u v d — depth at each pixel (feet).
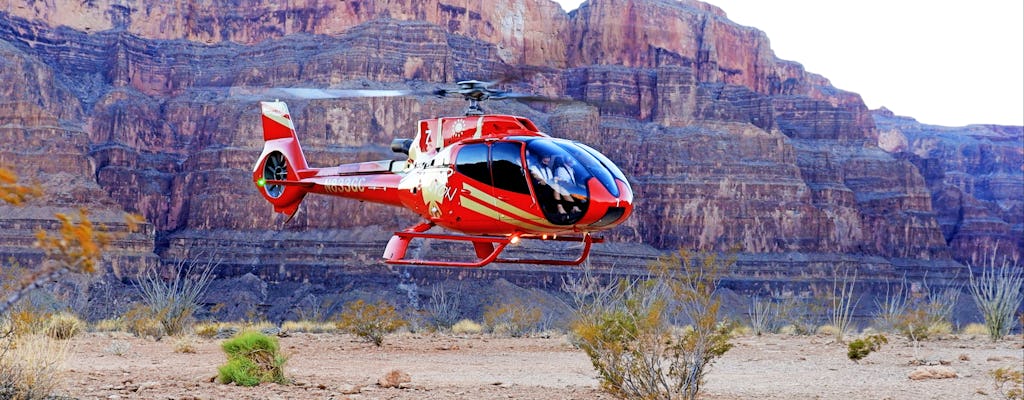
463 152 125.29
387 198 141.79
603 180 118.11
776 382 143.64
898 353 194.70
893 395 127.95
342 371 151.43
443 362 175.94
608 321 124.36
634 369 117.60
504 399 116.26
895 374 155.84
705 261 126.11
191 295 264.72
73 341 189.47
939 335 251.19
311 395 114.42
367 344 216.13
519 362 177.17
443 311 349.82
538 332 283.79
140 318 241.76
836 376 152.97
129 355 171.32
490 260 120.47
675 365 120.57
